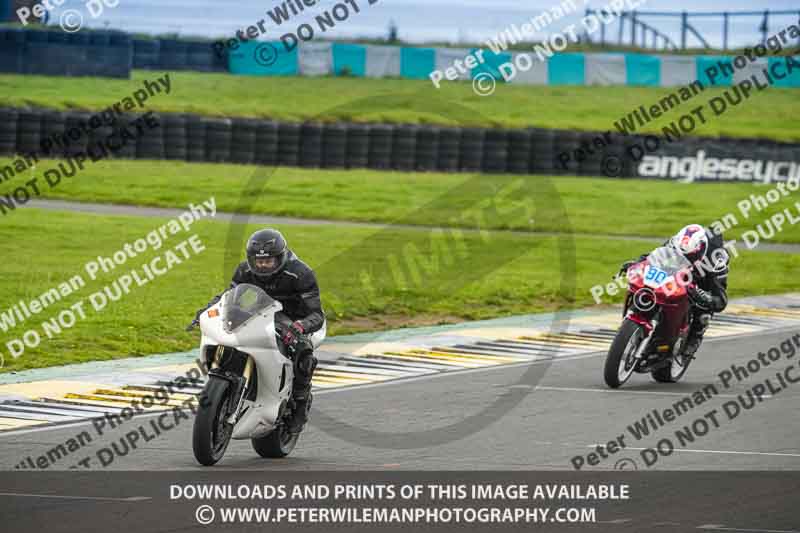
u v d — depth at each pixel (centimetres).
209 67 15838
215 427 2964
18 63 14100
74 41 14325
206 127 12044
